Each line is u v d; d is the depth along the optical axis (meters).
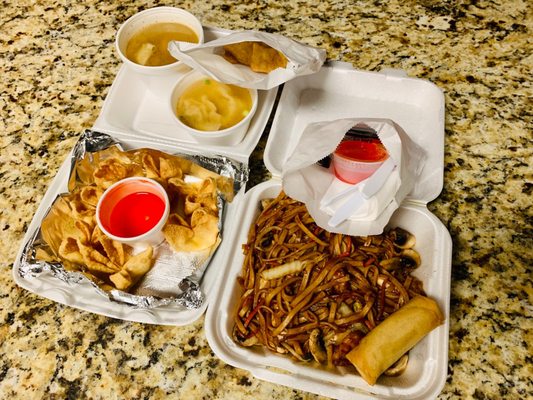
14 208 0.48
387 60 0.54
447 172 0.47
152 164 0.44
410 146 0.42
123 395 0.38
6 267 0.45
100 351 0.40
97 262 0.41
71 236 0.42
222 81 0.45
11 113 0.54
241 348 0.37
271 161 0.45
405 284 0.39
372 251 0.40
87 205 0.44
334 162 0.41
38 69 0.58
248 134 0.48
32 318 0.42
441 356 0.34
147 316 0.39
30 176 0.50
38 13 0.62
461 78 0.52
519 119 0.49
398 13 0.58
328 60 0.51
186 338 0.40
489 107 0.50
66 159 0.48
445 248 0.39
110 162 0.45
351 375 0.35
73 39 0.60
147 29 0.52
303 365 0.36
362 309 0.37
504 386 0.36
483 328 0.39
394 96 0.51
